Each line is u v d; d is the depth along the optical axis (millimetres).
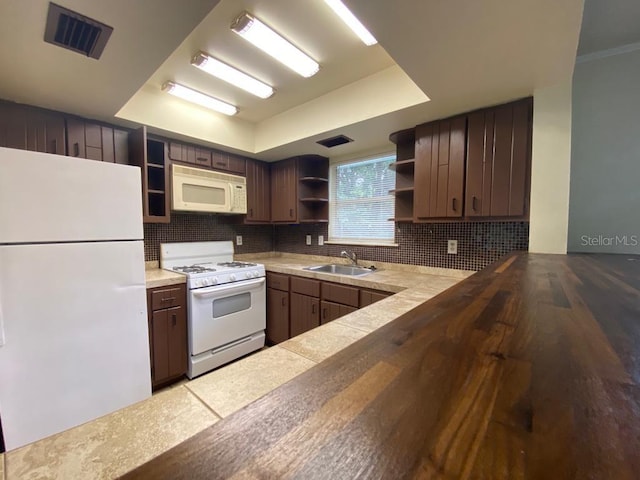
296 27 1524
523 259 1540
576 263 1411
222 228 3219
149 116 2229
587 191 2176
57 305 1394
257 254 3584
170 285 2189
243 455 258
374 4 1026
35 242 1332
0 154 1244
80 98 1782
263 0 1347
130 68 1479
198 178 2652
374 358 446
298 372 686
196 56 1760
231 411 530
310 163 3266
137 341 1662
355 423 298
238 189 2990
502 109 1784
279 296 2828
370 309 1266
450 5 1025
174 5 1083
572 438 265
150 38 1263
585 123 2178
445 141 2004
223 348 2498
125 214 1609
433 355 452
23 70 1473
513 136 1752
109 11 1104
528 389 349
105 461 404
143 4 1076
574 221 2221
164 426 486
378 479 224
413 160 2211
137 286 1658
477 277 1069
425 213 2102
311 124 2430
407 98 1854
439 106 1833
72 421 1439
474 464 237
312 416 311
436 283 1989
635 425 281
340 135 2414
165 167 2467
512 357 437
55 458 408
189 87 2180
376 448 261
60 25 1170
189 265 2865
